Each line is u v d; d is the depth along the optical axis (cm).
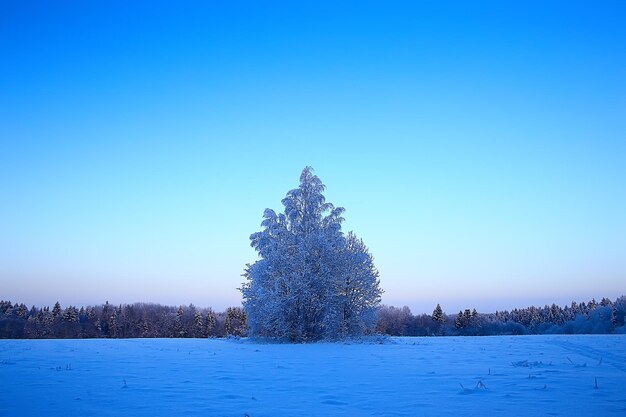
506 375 1427
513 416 862
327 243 3919
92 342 3653
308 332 3844
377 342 3625
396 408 943
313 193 4181
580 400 1010
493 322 11256
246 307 4059
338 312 3900
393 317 11338
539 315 12912
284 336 3809
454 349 2688
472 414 881
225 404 988
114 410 928
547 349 2544
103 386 1237
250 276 4206
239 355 2320
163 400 1034
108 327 11544
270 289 3897
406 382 1309
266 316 3812
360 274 4016
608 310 8788
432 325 10988
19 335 10844
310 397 1072
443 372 1536
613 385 1211
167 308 13525
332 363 1884
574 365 1689
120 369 1647
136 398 1058
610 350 2380
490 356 2155
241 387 1223
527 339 3800
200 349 2812
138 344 3347
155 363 1873
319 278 3869
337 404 989
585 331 8888
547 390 1139
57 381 1330
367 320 4031
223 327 11150
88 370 1611
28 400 1035
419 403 992
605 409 917
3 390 1170
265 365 1803
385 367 1714
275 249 4006
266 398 1059
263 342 3750
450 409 929
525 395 1074
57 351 2534
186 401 1022
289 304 3816
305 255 3881
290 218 4103
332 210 4191
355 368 1684
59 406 969
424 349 2733
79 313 12262
